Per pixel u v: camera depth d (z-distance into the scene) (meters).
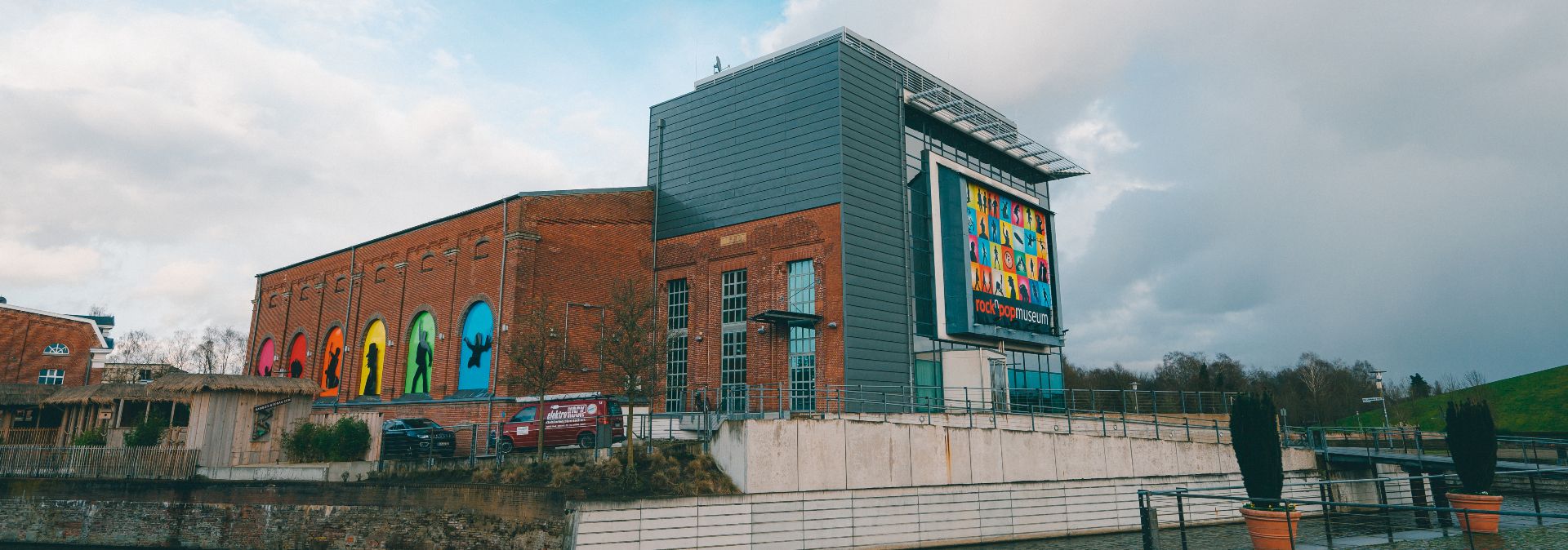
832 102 31.64
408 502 19.27
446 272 34.94
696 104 36.81
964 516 21.95
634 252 35.47
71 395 31.33
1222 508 26.27
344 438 22.02
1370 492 28.31
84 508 21.81
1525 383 67.31
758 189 33.38
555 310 30.17
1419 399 73.19
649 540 17.81
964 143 37.44
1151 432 30.17
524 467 20.25
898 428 21.67
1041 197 41.56
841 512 20.31
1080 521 23.58
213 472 22.11
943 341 33.44
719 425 21.22
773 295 31.83
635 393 21.44
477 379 32.00
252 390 23.58
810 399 29.89
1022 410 35.91
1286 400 76.00
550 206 32.50
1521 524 18.88
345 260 42.25
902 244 32.78
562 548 17.22
